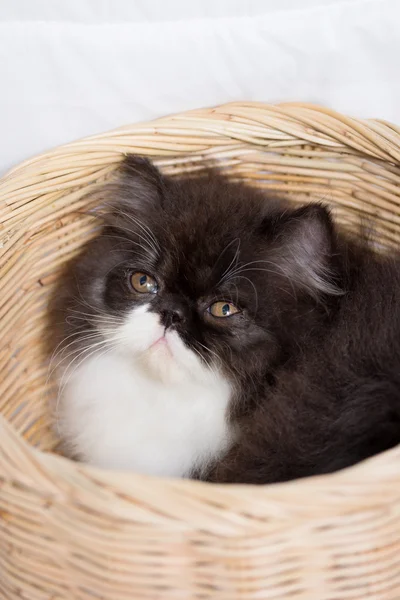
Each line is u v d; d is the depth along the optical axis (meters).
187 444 0.49
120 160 0.54
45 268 0.54
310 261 0.49
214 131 0.54
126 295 0.49
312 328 0.49
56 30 0.53
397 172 0.54
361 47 0.54
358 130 0.53
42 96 0.55
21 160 0.57
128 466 0.50
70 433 0.52
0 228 0.52
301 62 0.54
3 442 0.41
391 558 0.42
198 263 0.48
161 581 0.41
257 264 0.49
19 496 0.41
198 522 0.39
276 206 0.51
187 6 0.52
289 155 0.55
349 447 0.45
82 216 0.54
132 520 0.39
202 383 0.48
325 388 0.46
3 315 0.52
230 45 0.53
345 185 0.55
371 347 0.46
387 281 0.49
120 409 0.50
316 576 0.41
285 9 0.53
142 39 0.53
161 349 0.47
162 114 0.56
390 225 0.54
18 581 0.44
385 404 0.45
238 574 0.40
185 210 0.50
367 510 0.40
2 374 0.53
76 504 0.40
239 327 0.48
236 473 0.47
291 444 0.46
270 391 0.48
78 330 0.51
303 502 0.39
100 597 0.42
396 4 0.52
